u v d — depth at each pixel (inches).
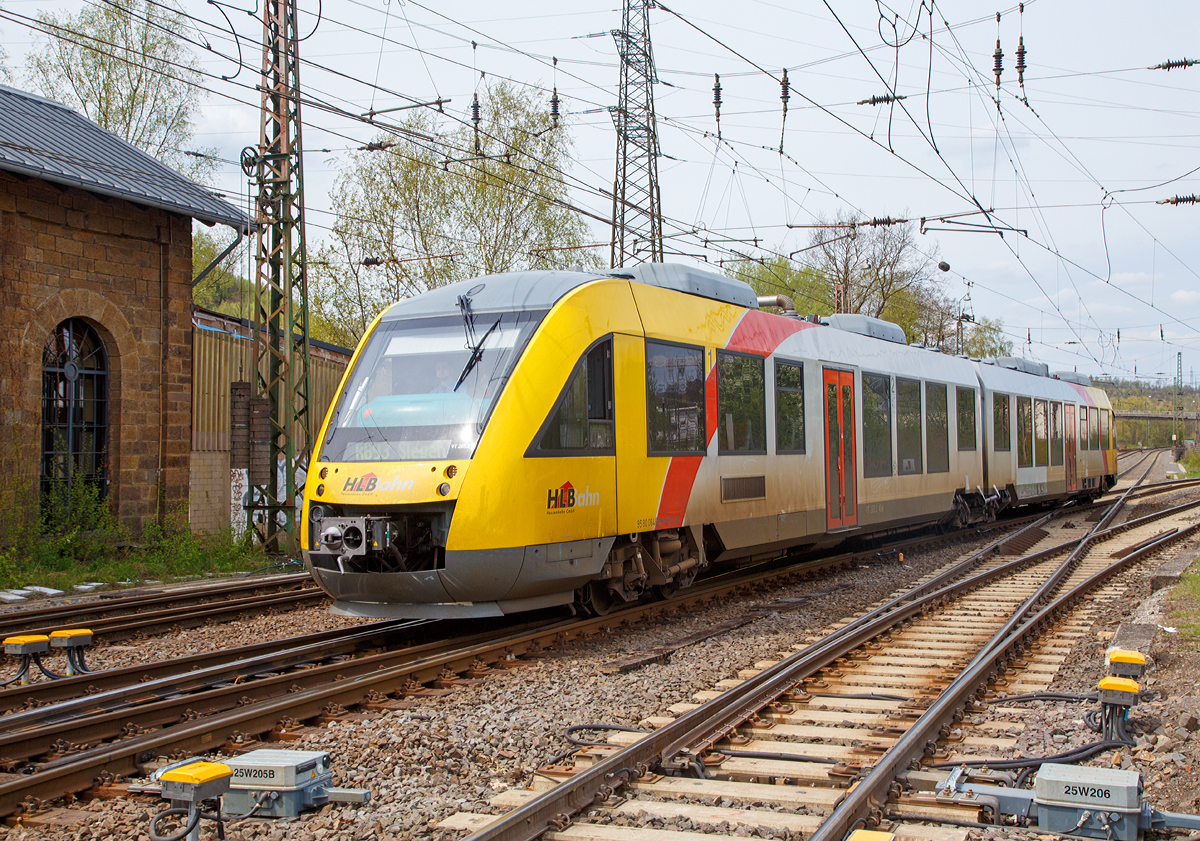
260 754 193.0
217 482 706.8
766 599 479.2
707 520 437.7
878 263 1953.7
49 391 609.6
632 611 409.4
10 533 560.7
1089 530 854.5
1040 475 952.9
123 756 208.8
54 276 600.1
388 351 377.7
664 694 285.3
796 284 1851.6
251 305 693.3
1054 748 229.8
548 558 346.3
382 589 343.0
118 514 636.7
